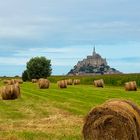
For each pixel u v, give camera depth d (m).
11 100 44.06
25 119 28.45
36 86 79.25
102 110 17.47
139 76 81.88
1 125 25.16
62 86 67.75
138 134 17.42
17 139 20.22
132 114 17.36
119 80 84.62
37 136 21.02
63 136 20.98
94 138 17.59
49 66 141.00
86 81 95.25
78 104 38.91
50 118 28.58
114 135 17.22
